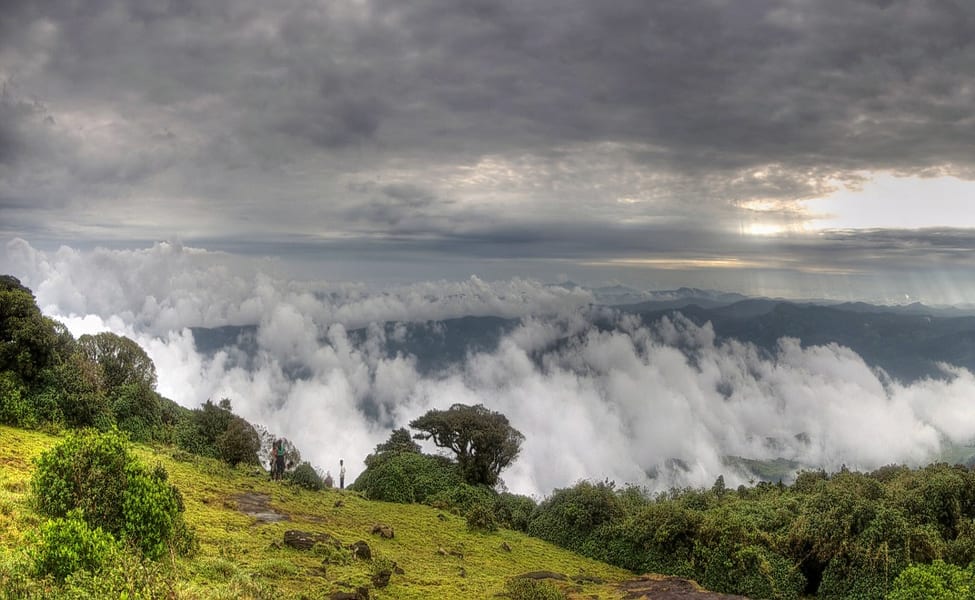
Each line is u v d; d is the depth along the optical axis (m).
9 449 21.75
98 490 14.55
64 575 10.91
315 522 24.52
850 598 21.58
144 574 11.42
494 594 19.20
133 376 35.59
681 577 24.73
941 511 23.77
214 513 22.16
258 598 13.78
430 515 32.44
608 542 28.70
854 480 27.56
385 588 18.03
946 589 18.14
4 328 29.86
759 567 23.42
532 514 34.62
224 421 34.75
